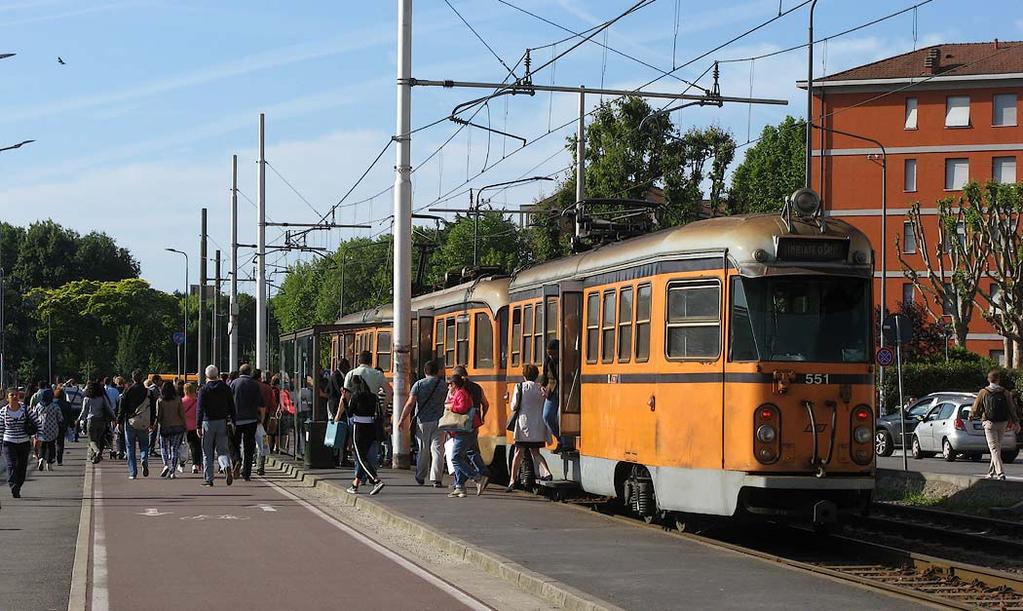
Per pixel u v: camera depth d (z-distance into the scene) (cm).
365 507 1984
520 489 2295
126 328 11062
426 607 1121
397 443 2659
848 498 1509
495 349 2411
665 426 1603
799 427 1488
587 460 1861
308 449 2780
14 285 12094
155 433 3488
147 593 1193
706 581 1204
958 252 5775
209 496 2269
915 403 3844
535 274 2220
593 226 2192
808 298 1514
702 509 1534
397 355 2661
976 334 7275
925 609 1063
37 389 3550
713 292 1545
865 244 1531
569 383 1931
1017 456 3825
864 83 7425
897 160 7419
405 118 2664
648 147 5709
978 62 7338
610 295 1800
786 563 1360
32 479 2786
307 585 1243
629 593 1134
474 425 2094
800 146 9000
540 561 1334
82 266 12300
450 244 8331
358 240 10794
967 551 1634
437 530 1611
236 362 5231
